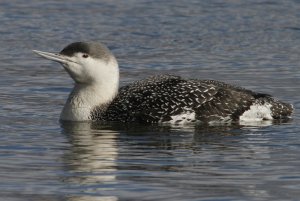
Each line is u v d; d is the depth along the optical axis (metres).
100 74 15.84
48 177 12.08
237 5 27.69
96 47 15.87
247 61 21.08
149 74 19.77
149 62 21.00
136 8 27.25
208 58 21.42
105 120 15.81
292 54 21.89
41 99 17.58
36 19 25.69
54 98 17.69
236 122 15.81
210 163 12.87
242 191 11.46
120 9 27.11
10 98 17.58
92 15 26.31
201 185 11.70
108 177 12.08
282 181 11.92
